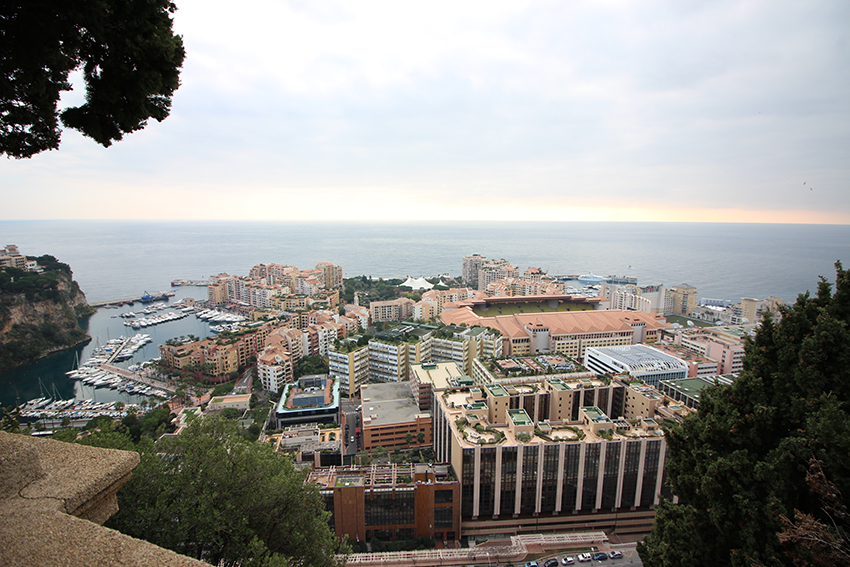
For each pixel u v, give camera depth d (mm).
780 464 22641
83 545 8336
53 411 149625
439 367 138500
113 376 186125
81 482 10188
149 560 8055
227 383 167375
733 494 23750
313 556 31078
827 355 24219
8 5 16047
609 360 149875
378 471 85625
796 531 18453
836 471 20594
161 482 28234
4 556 8047
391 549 80125
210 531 26156
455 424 89000
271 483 31094
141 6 17828
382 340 161625
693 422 29297
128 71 18219
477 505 82188
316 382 139625
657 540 29250
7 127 18844
